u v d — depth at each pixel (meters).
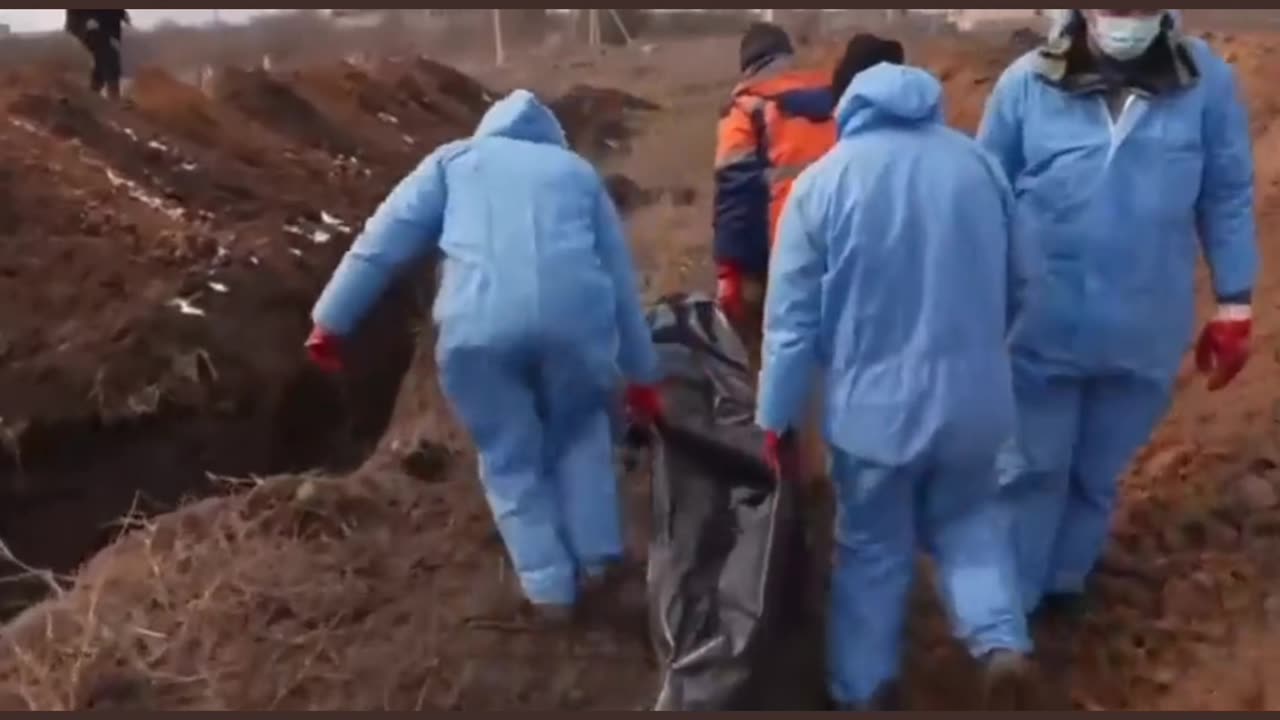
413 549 5.03
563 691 4.45
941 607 4.91
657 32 42.16
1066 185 4.50
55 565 7.51
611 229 4.51
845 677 4.20
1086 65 4.52
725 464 4.41
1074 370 4.57
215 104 14.26
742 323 5.67
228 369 8.43
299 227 11.07
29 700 4.49
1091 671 4.71
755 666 4.12
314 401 8.77
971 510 4.12
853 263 3.95
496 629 4.62
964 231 3.96
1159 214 4.47
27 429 7.62
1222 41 11.58
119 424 7.93
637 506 5.08
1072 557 4.91
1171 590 5.05
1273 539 5.27
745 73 5.60
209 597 4.78
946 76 15.11
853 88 4.09
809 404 4.50
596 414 4.57
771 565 4.21
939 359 3.94
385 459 5.72
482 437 4.45
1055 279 4.54
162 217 10.23
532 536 4.44
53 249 8.92
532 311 4.26
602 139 18.97
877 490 4.06
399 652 4.55
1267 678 4.56
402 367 9.23
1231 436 5.91
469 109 20.69
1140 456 5.94
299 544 5.09
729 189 5.50
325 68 18.97
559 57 34.00
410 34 34.44
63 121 11.21
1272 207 7.89
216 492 8.01
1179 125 4.45
